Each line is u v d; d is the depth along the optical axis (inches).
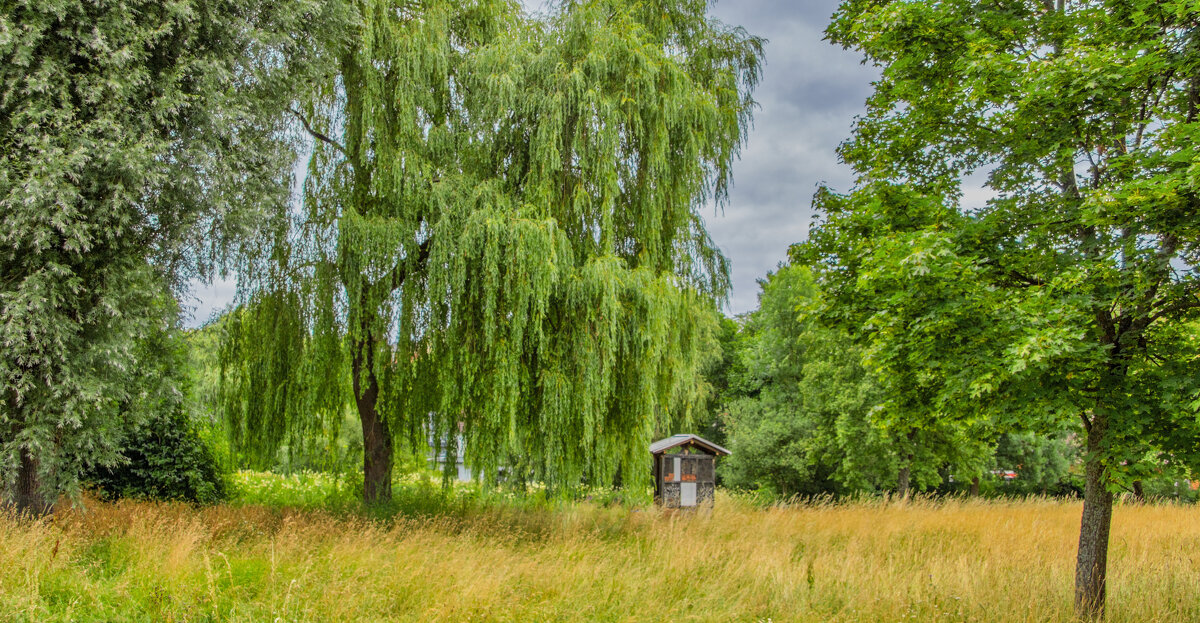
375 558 294.4
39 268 301.3
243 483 573.6
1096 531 255.9
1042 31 258.1
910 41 277.4
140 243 340.5
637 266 434.9
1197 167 185.3
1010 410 242.7
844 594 293.4
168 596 237.1
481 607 238.5
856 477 910.4
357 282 386.0
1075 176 264.5
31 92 292.2
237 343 421.1
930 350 245.6
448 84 427.2
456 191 393.7
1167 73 227.1
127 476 486.9
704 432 1376.7
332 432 441.1
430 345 407.5
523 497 478.6
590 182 418.0
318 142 409.7
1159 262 217.3
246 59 353.1
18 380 300.8
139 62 313.7
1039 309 222.5
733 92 475.2
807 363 974.4
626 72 422.9
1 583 224.7
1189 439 226.4
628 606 265.1
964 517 529.3
